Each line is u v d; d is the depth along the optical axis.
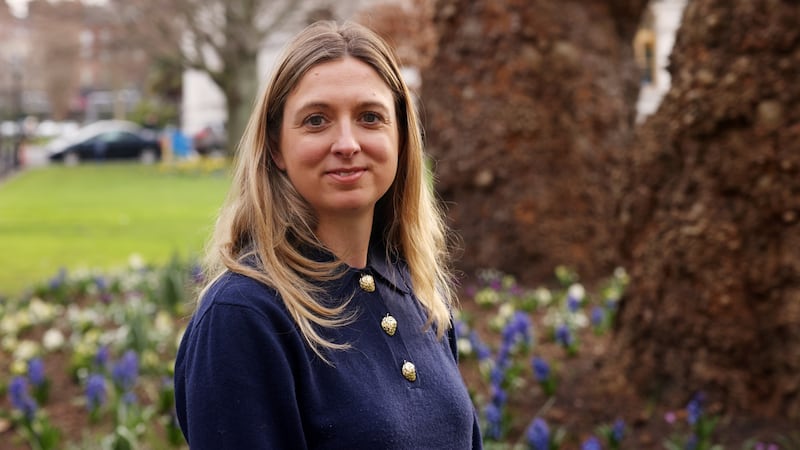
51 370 6.06
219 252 1.82
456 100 7.64
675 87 4.49
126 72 55.12
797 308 4.12
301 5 26.72
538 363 4.78
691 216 4.38
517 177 7.52
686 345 4.43
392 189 2.06
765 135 4.18
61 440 4.74
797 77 4.16
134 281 8.53
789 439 3.97
